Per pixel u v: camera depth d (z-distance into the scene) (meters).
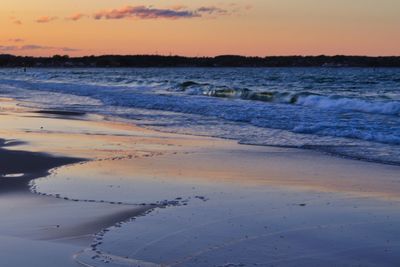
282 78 77.75
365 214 8.18
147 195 9.38
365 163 12.65
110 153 13.85
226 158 13.27
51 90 46.28
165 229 7.39
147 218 7.93
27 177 10.80
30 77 93.12
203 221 7.80
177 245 6.75
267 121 20.84
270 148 14.95
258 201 8.98
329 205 8.72
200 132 18.45
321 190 9.81
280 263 6.18
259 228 7.47
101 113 25.39
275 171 11.62
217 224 7.65
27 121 21.55
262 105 27.77
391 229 7.41
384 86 52.62
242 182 10.48
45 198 9.10
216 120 21.97
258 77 84.06
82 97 37.16
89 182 10.37
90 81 67.12
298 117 21.83
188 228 7.45
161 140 16.52
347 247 6.71
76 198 9.13
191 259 6.29
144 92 41.06
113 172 11.37
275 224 7.66
